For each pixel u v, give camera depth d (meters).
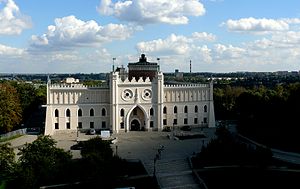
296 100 127.50
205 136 145.25
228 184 94.88
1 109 143.88
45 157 86.94
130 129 159.00
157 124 158.62
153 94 158.12
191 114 165.62
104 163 88.62
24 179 81.50
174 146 128.38
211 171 101.94
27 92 197.75
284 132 127.19
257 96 164.75
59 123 153.25
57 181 88.56
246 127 147.62
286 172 98.25
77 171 89.75
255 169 101.44
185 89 164.38
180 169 104.62
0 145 88.62
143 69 171.25
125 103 155.50
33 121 192.12
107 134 144.62
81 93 155.00
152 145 130.50
